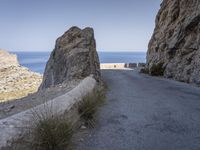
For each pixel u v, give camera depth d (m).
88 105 5.78
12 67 41.56
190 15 18.33
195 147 4.28
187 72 16.52
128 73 26.09
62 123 4.04
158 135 4.93
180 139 4.70
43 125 3.80
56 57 15.61
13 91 25.44
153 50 27.67
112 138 4.67
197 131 5.23
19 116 4.15
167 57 21.73
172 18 23.45
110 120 6.03
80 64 12.06
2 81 31.56
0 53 47.09
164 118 6.34
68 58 12.82
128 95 10.27
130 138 4.71
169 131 5.21
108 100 8.88
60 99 5.86
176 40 20.03
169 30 23.00
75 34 15.68
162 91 11.66
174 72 19.02
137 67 44.12
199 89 12.51
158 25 28.66
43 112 4.65
